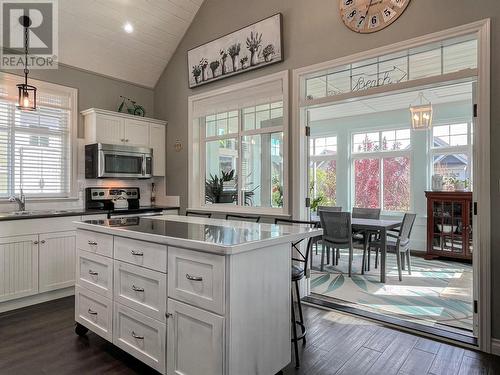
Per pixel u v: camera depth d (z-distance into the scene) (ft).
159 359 6.45
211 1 13.69
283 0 11.46
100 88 14.40
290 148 11.36
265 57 11.76
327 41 10.41
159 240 6.36
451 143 19.07
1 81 11.67
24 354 7.66
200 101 14.35
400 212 20.59
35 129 12.60
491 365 7.23
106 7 12.44
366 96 9.87
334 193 23.26
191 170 14.74
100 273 7.82
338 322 9.45
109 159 13.42
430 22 8.59
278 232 7.00
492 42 7.73
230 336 5.47
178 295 6.10
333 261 16.39
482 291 7.84
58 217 11.34
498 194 7.66
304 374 6.90
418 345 8.11
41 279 10.92
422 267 15.99
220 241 5.76
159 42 14.58
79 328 8.59
